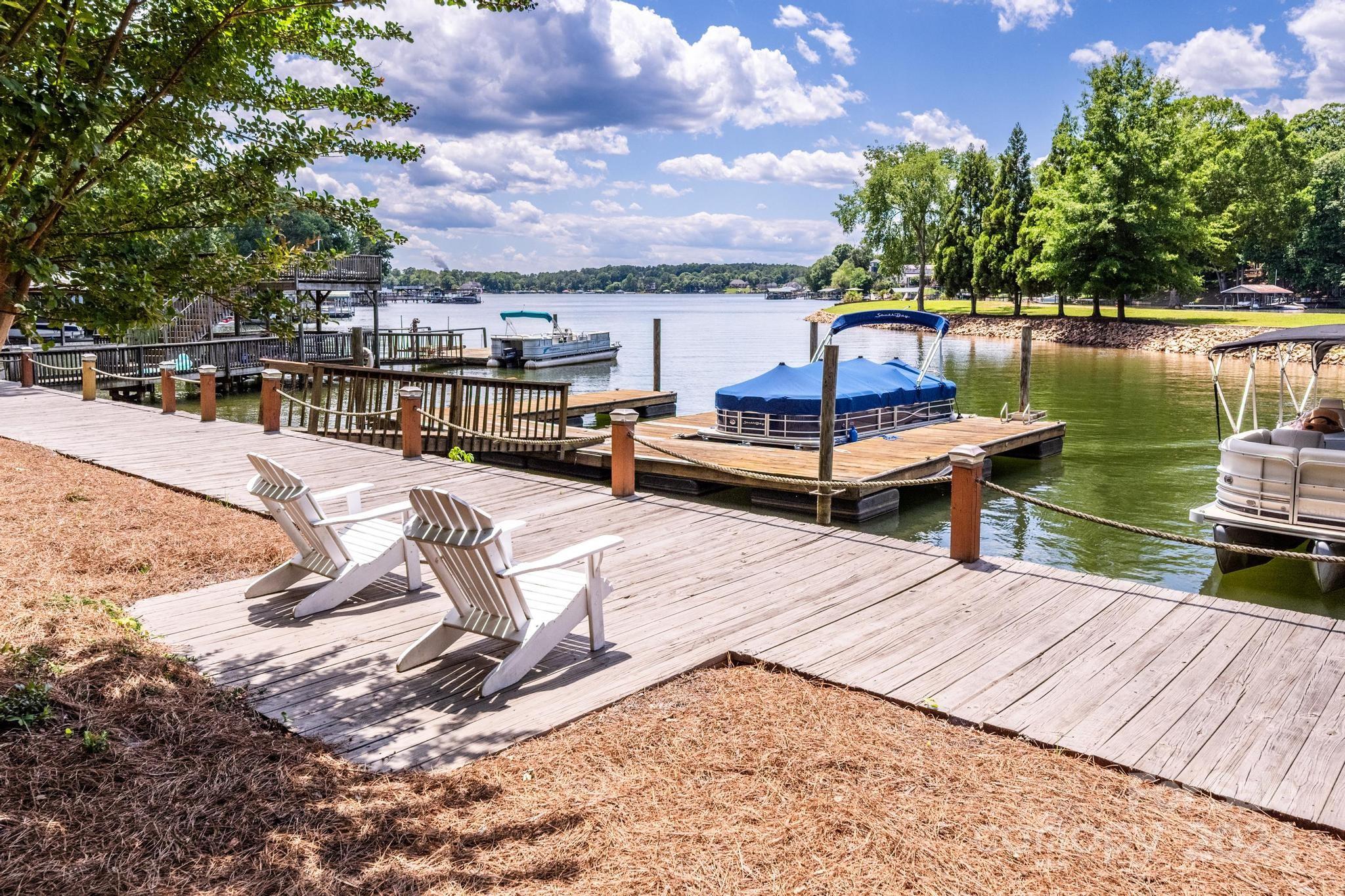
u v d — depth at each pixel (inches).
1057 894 123.3
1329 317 2009.1
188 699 179.9
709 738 171.0
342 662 209.9
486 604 205.5
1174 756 164.4
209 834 134.4
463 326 3489.2
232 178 191.0
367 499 392.8
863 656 214.1
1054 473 676.7
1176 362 1577.3
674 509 372.8
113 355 1003.3
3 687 167.5
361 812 142.6
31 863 122.6
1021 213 2667.3
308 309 204.2
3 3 143.9
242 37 179.9
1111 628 233.0
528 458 693.9
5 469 437.4
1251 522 398.0
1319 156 3093.0
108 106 154.5
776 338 2479.1
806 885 124.4
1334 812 145.4
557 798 148.6
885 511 550.0
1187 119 2349.9
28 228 151.3
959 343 2143.2
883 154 2851.9
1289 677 201.2
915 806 146.0
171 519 342.3
